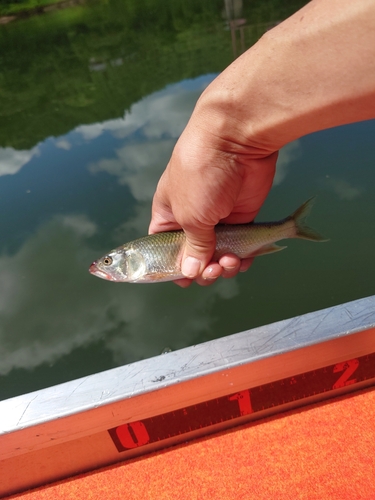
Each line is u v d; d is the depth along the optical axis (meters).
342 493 0.33
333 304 0.86
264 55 0.22
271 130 0.25
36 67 2.98
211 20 3.21
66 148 1.67
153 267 0.49
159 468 0.36
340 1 0.19
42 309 0.98
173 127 1.67
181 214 0.33
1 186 1.45
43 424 0.31
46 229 1.20
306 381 0.36
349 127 1.32
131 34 3.32
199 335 0.88
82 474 0.37
